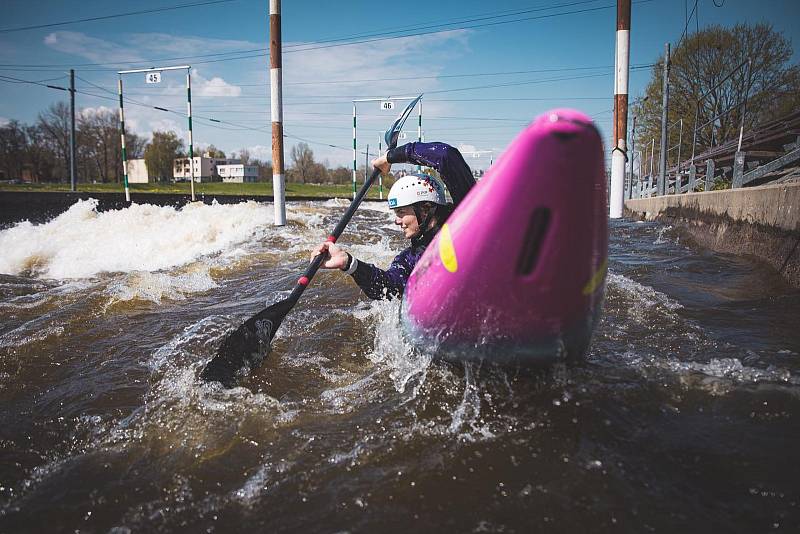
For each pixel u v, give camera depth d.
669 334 3.12
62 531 1.57
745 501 1.54
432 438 1.96
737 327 3.24
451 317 2.19
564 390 2.24
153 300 4.61
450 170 3.04
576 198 1.70
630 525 1.46
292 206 15.28
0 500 1.74
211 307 4.34
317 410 2.28
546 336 2.06
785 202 4.82
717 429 1.95
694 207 8.02
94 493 1.76
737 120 19.92
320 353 3.06
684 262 5.68
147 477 1.84
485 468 1.76
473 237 1.95
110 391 2.63
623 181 9.92
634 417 2.04
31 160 58.59
